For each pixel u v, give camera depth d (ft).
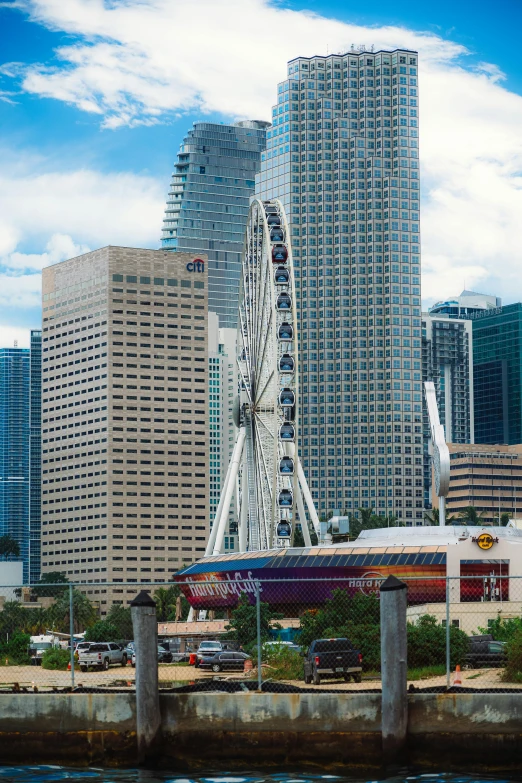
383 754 217.15
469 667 304.30
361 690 224.94
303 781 207.62
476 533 637.71
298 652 346.54
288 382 624.18
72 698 227.20
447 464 637.71
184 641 537.65
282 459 637.30
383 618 218.59
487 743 217.15
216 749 222.07
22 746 227.40
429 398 649.20
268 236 643.86
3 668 348.59
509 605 432.25
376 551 618.85
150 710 222.07
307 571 625.00
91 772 217.56
